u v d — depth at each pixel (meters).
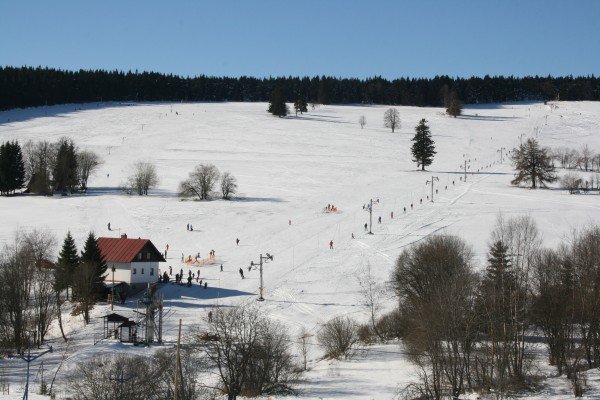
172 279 92.94
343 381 51.94
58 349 63.75
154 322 66.81
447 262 64.31
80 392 45.09
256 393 48.84
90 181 172.12
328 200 145.88
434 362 46.12
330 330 62.47
